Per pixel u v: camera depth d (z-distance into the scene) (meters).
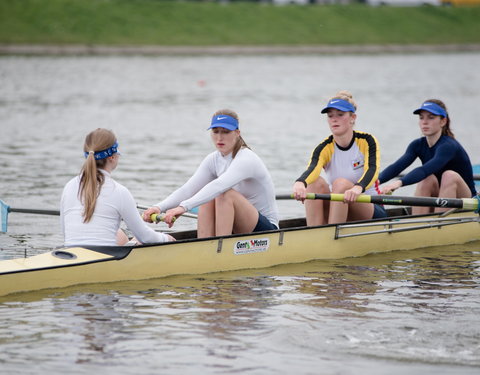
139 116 85.25
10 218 35.25
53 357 17.45
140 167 50.75
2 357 17.44
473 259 28.27
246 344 18.31
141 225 23.98
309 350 17.89
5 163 51.47
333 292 23.09
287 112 91.19
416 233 30.06
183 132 72.38
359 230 28.52
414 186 45.69
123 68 152.25
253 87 124.44
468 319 20.23
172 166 51.53
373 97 109.94
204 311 20.89
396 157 57.03
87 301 21.58
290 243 26.91
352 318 20.31
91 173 23.33
